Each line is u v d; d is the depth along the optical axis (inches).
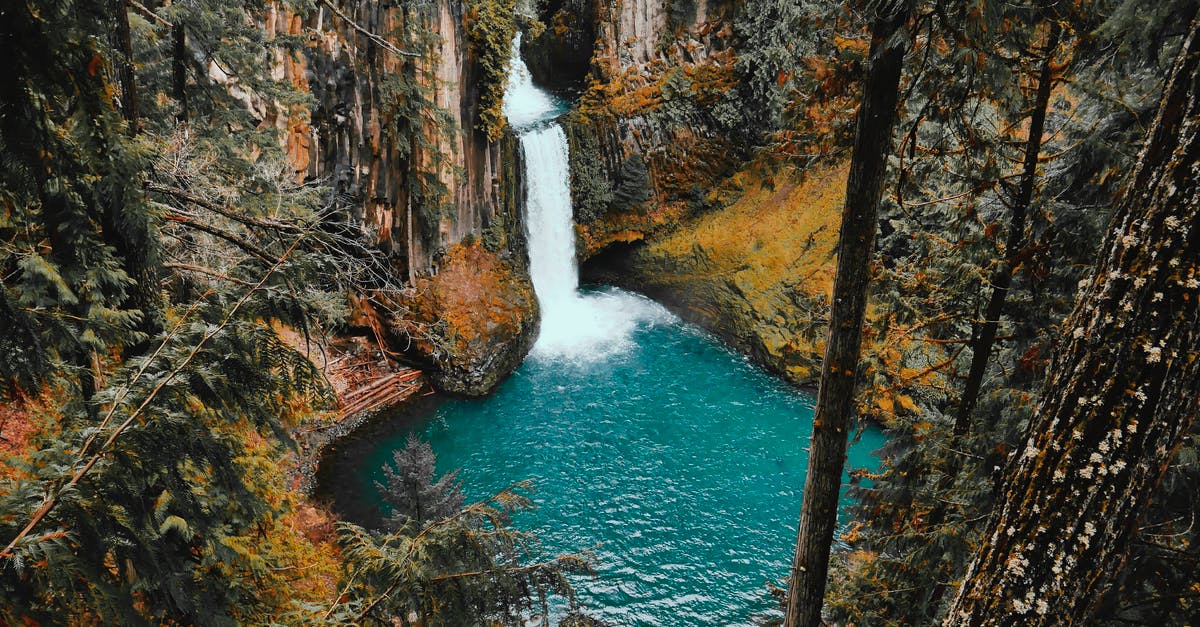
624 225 1457.9
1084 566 103.7
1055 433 108.2
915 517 383.6
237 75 633.6
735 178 1382.9
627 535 823.1
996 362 393.4
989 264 333.1
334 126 946.7
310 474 864.9
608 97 1392.7
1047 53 280.1
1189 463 259.8
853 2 227.5
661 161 1411.2
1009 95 273.9
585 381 1152.8
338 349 1069.1
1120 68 280.4
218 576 180.1
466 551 221.3
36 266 129.3
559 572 231.0
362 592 207.3
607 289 1518.2
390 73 981.2
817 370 1119.0
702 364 1211.9
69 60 126.1
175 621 168.9
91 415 150.3
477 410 1061.1
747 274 1284.4
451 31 1077.1
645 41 1368.1
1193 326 98.3
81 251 138.6
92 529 128.3
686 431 1019.9
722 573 772.6
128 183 142.8
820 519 277.4
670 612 722.2
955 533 334.0
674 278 1403.8
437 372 1083.3
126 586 136.5
